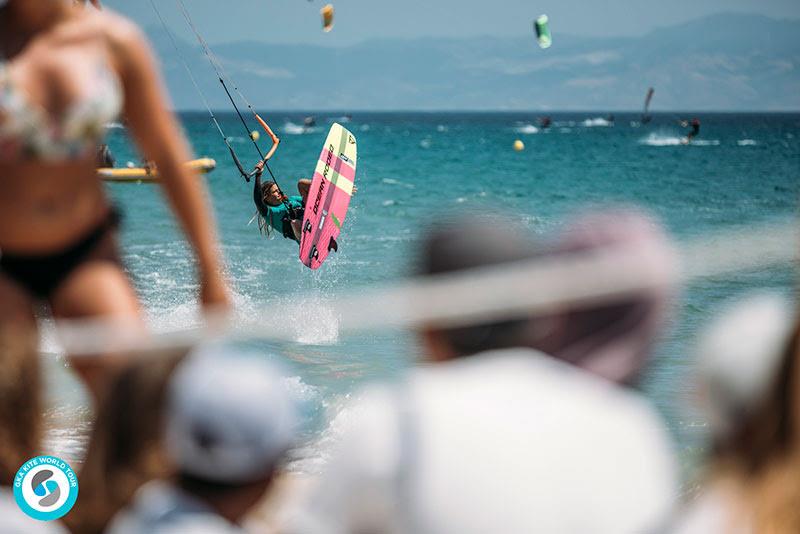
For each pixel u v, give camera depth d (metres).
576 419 5.96
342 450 6.15
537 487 5.84
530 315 6.11
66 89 8.65
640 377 6.36
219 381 6.80
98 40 8.81
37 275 8.85
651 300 6.05
